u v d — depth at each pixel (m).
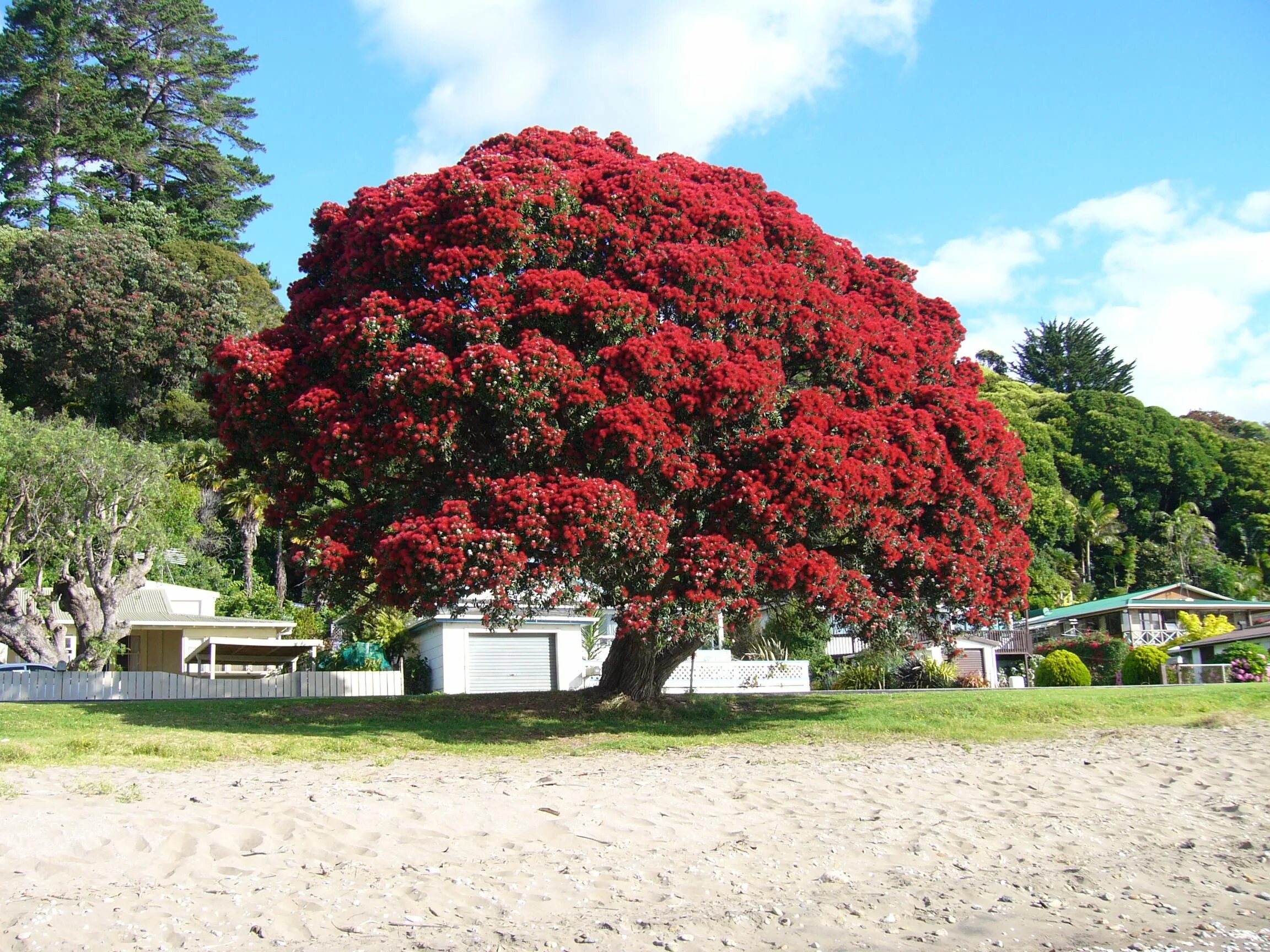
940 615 19.97
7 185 60.22
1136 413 79.38
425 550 15.81
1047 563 67.50
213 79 71.12
